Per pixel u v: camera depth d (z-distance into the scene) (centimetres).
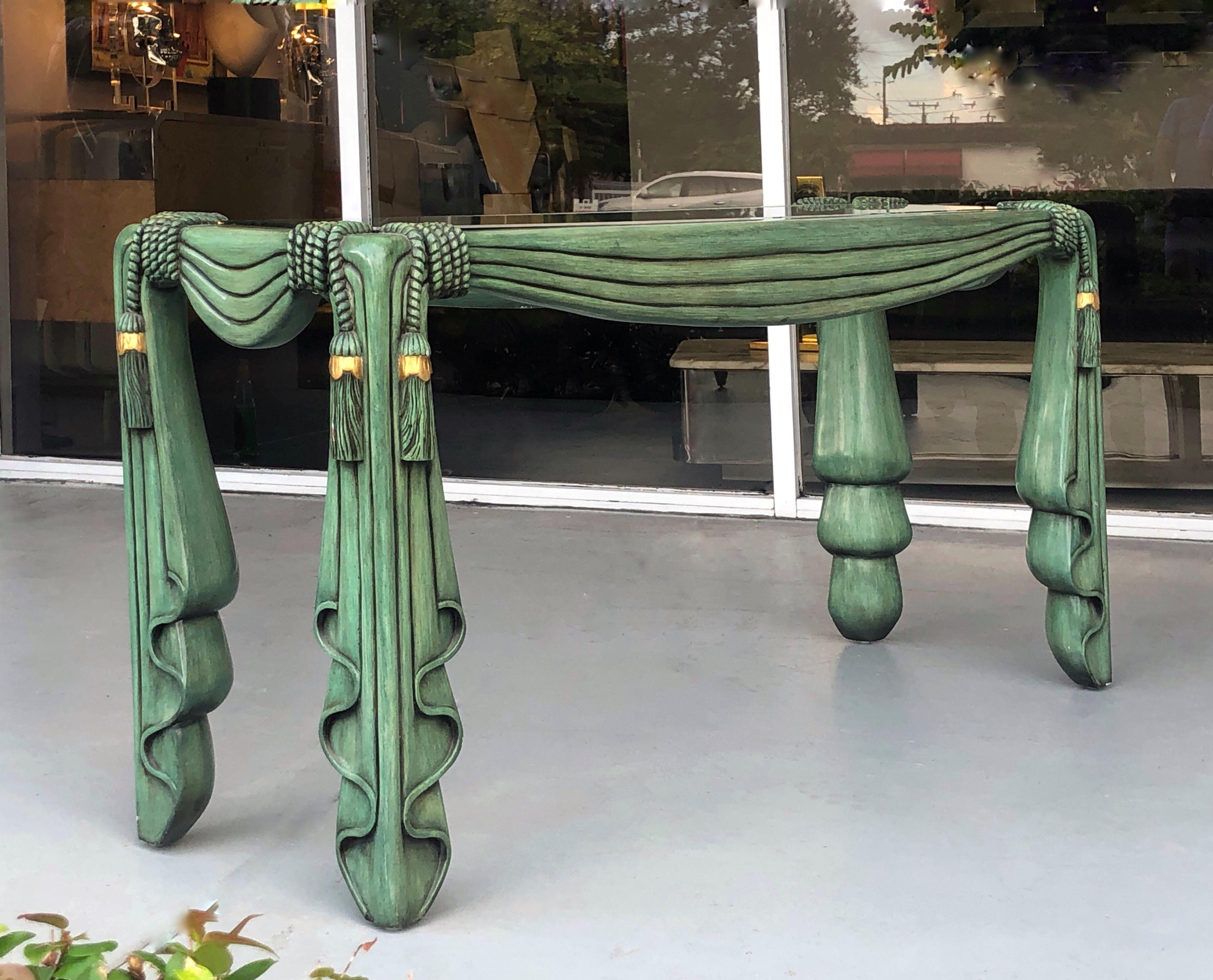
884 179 325
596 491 365
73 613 266
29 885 147
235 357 394
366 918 137
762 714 201
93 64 393
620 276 145
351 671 133
